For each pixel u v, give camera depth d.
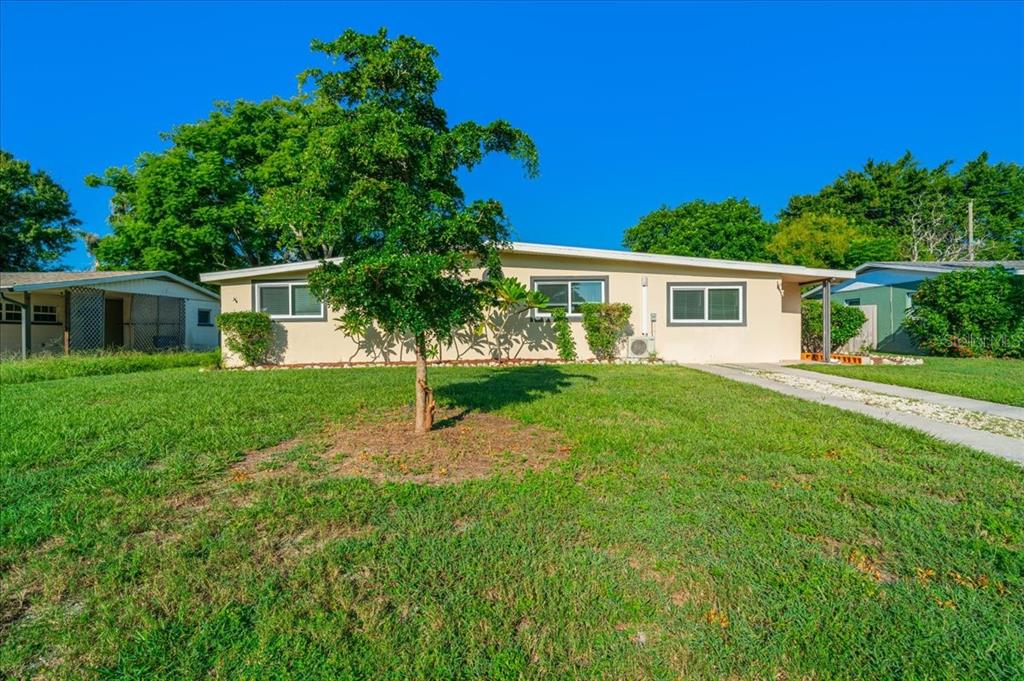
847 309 15.55
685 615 2.00
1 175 25.08
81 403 6.36
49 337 16.91
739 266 11.73
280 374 9.59
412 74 4.57
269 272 11.66
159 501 3.17
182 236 20.30
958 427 5.20
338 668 1.74
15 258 26.17
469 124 4.50
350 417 5.54
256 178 21.28
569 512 2.93
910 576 2.28
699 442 4.41
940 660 1.73
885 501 3.09
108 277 15.46
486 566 2.36
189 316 19.09
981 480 3.49
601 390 7.29
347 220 4.31
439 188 4.68
